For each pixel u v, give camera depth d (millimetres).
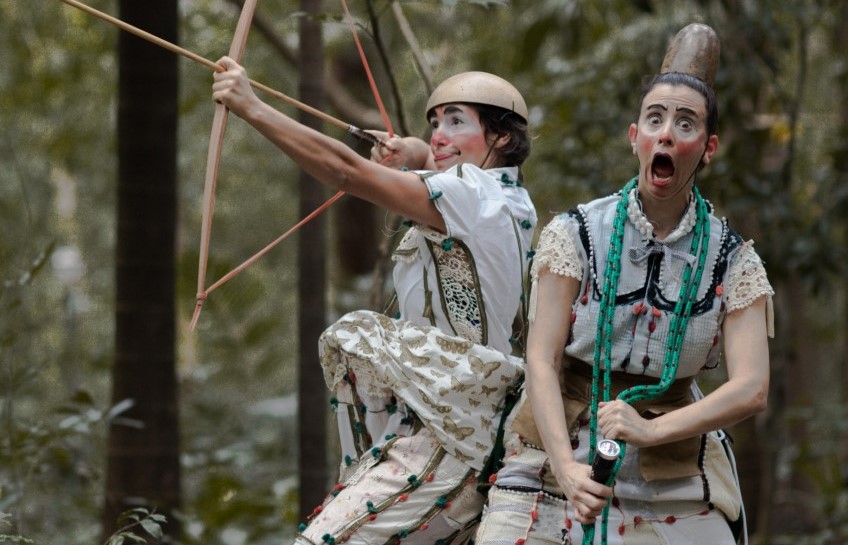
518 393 6602
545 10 15711
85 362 21938
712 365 5977
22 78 18656
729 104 13516
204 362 22688
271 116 6117
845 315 19844
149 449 9992
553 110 16125
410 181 6383
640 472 5832
